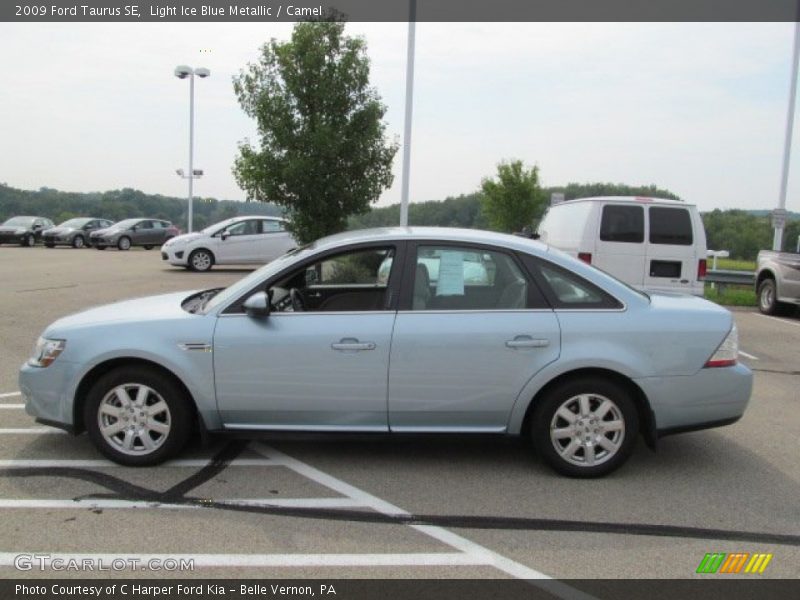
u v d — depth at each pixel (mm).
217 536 3633
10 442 5016
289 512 3934
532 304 4465
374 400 4414
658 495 4254
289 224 11820
